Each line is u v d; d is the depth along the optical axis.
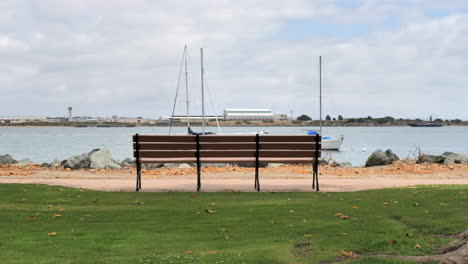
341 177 13.55
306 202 8.59
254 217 7.27
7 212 7.79
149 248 5.61
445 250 5.30
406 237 5.83
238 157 10.83
